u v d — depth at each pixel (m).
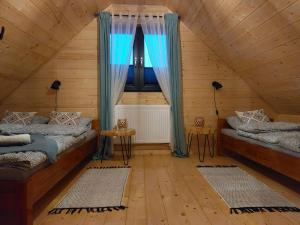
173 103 4.44
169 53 4.45
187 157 4.36
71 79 4.44
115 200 2.44
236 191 2.67
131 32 4.42
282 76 3.53
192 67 4.57
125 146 4.48
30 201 1.82
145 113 4.46
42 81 4.40
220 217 2.08
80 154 3.36
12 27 2.96
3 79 3.83
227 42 3.89
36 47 3.73
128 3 4.41
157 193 2.63
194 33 4.55
